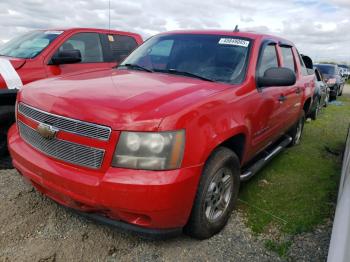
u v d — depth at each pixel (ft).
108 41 20.52
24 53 17.24
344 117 34.27
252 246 9.68
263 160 13.75
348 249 5.04
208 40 12.66
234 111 9.86
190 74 11.38
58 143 8.53
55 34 18.22
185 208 8.41
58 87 9.61
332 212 11.85
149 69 12.22
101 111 7.99
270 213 11.54
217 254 9.20
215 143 8.84
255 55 11.92
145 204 7.75
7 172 13.09
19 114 10.07
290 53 16.49
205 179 8.89
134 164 7.80
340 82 55.06
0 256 8.49
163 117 7.86
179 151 7.96
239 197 12.58
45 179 8.71
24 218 10.11
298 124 19.33
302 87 17.46
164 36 13.87
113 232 9.77
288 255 9.39
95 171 8.04
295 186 14.02
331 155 18.97
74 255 8.75
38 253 8.70
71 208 8.98
